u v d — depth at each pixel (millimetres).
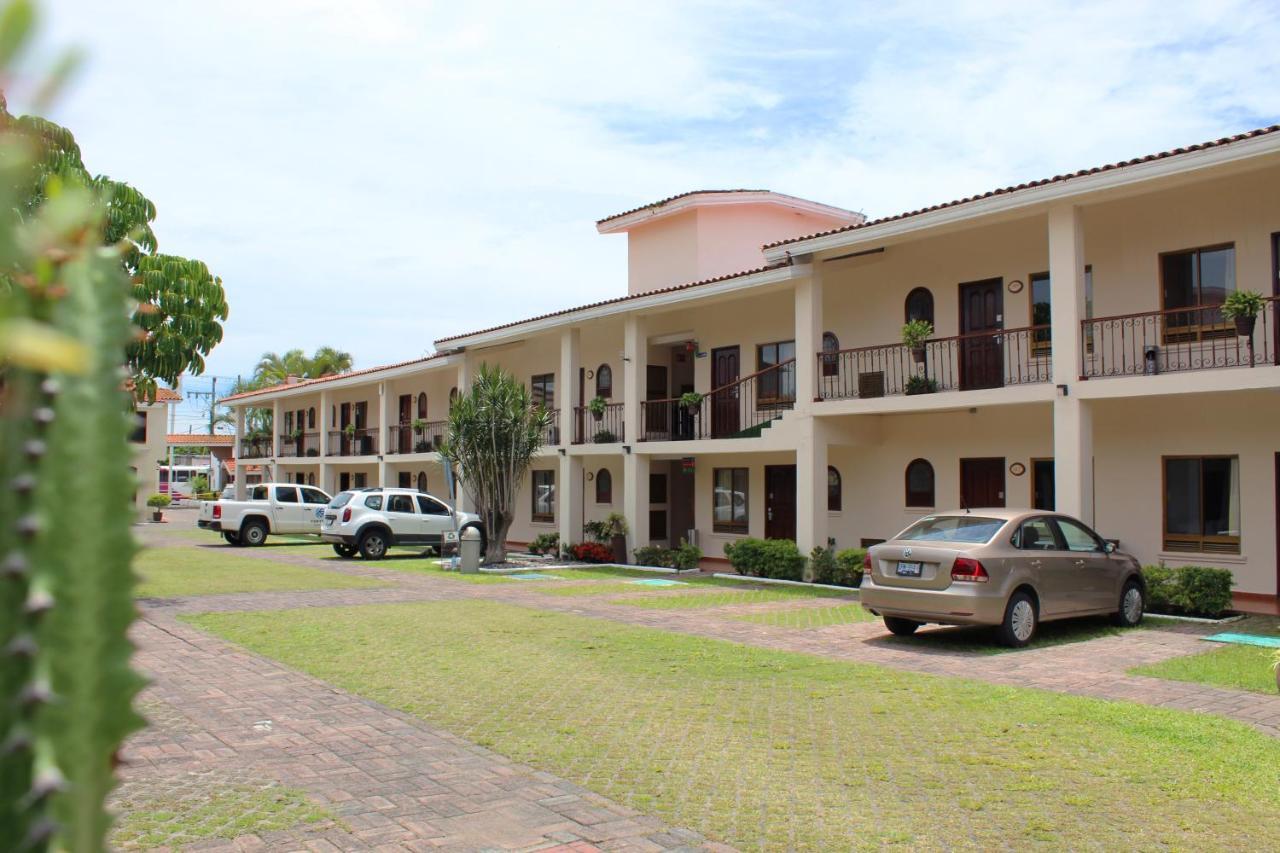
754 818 5383
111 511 1342
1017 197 14250
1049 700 8148
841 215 26156
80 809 1287
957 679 9086
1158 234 15242
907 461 18844
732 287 19047
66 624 1277
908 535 11766
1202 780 6008
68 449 1290
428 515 23844
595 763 6410
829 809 5531
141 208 13117
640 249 26188
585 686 8750
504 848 4934
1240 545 14508
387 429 32875
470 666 9641
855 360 19453
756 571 18672
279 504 27812
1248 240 14250
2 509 1250
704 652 10484
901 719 7559
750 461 22000
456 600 14977
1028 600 11008
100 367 1332
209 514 27500
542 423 22078
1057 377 14211
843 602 14938
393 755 6566
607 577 18859
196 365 13781
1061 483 14070
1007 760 6453
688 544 20891
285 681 8898
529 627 12195
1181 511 15258
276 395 40375
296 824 5238
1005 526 11195
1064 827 5230
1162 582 13289
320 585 16859
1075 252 14094
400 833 5125
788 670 9508
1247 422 14445
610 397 25812
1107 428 16062
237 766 6285
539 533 27922
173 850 4863
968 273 17734
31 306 1244
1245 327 12523
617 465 25516
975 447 17734
